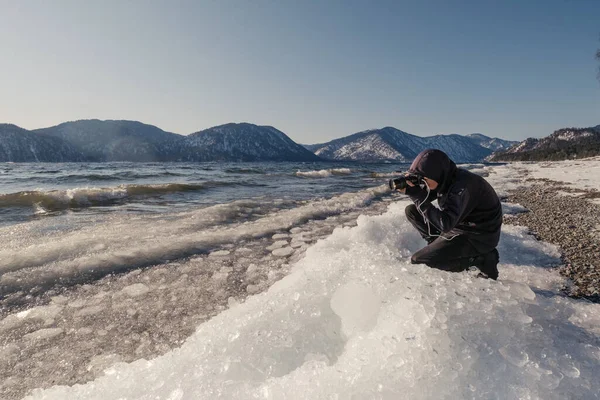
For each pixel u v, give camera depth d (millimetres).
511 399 1341
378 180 20500
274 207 8750
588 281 3457
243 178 21156
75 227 6066
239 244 5199
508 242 4730
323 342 2057
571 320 2211
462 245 2852
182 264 4238
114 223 6457
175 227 6129
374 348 1711
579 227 5816
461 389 1400
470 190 2611
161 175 23656
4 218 6957
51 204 8797
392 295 2162
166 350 2453
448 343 1640
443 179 2650
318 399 1421
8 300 3199
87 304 3162
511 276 3555
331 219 7242
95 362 2307
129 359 2340
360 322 2131
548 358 1580
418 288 2164
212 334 2174
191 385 1617
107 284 3609
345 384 1488
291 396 1459
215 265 4234
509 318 1892
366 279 2418
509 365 1514
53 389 1773
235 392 1535
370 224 4914
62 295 3336
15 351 2432
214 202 9742
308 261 3830
